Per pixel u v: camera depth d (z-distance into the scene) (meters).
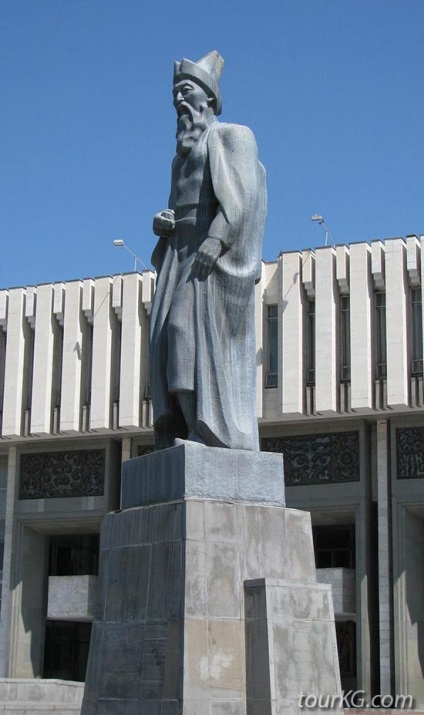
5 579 40.56
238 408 11.20
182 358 11.10
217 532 10.39
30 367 40.25
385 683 34.75
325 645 10.34
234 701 9.97
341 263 35.84
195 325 11.15
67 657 42.66
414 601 35.75
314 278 36.28
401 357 34.50
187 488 10.48
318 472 37.16
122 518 11.07
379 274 35.41
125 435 39.19
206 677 9.89
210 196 11.55
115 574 10.94
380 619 35.38
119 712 10.30
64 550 43.62
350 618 37.53
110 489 39.75
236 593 10.30
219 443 10.93
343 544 40.72
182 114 11.98
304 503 37.06
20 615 40.31
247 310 11.44
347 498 36.53
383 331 35.78
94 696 10.62
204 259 11.12
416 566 36.31
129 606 10.63
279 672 9.94
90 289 39.25
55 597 40.12
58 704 21.86
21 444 41.28
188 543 10.20
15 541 40.91
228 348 11.29
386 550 35.81
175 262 11.63
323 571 36.88
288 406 35.41
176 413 11.50
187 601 10.02
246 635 10.19
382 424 36.59
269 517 10.73
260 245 11.61
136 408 37.66
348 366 35.72
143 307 38.66
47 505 40.69
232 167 11.49
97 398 38.12
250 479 10.86
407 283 35.50
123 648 10.52
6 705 21.27
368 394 34.56
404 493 36.00
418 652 35.34
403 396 34.28
